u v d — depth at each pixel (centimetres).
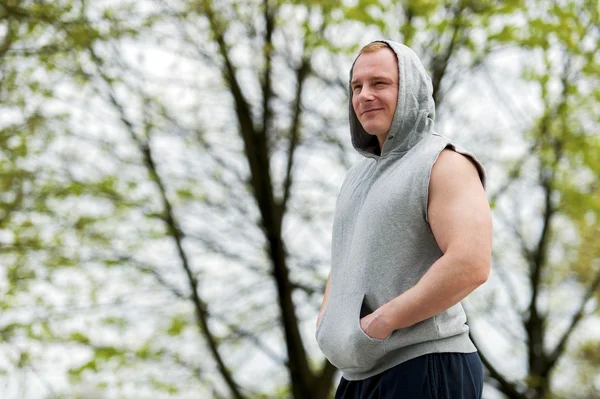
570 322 1869
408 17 1352
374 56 419
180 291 1662
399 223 398
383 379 400
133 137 1622
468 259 371
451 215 381
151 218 1648
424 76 421
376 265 404
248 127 1627
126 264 1623
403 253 398
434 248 398
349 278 415
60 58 1442
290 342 1650
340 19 1348
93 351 1566
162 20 1410
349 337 399
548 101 1527
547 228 1772
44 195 1531
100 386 1570
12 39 1349
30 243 1527
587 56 1432
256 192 1636
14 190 1478
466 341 407
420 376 391
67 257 1572
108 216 1612
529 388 1767
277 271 1636
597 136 1541
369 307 404
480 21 1373
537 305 1861
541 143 1588
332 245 449
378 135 432
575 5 1360
